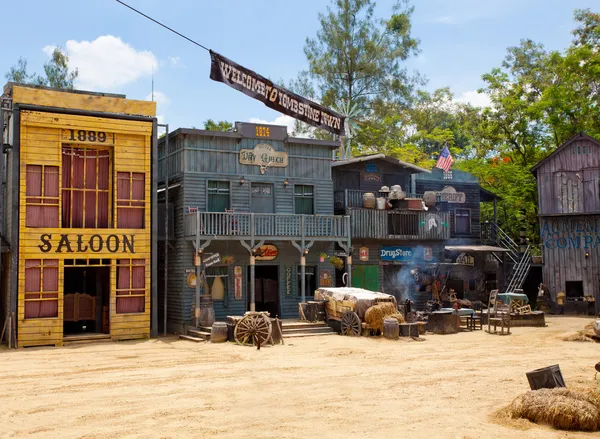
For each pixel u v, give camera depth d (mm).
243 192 27703
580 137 34031
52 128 23094
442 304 31953
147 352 20609
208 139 27188
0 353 20672
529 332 24984
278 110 14781
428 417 11398
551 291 34500
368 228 30594
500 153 44031
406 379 15211
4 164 24625
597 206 33438
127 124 24266
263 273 28562
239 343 21938
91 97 23766
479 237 35938
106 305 24938
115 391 13906
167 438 10117
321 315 25234
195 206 26672
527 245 38156
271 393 13578
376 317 23203
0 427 10938
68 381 15203
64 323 26422
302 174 29172
